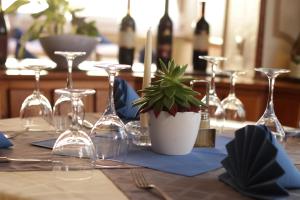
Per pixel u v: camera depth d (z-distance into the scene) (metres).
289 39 2.08
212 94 1.14
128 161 0.82
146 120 0.95
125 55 1.91
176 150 0.88
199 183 0.70
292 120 1.77
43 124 1.11
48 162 0.78
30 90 1.54
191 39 2.56
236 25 2.15
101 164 0.78
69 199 0.60
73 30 1.78
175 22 2.63
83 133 0.83
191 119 0.86
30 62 1.17
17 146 0.90
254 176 0.65
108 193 0.63
